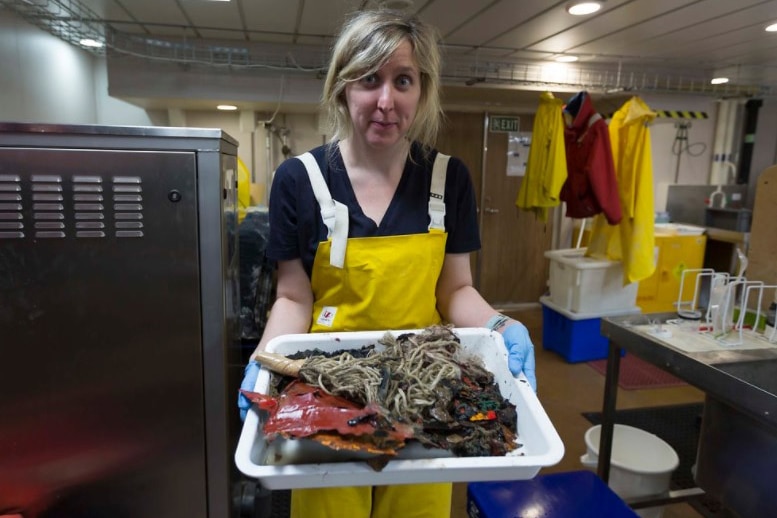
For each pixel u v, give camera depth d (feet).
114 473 3.75
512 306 15.62
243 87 10.11
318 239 3.43
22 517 3.61
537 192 10.66
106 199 3.41
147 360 3.65
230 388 3.98
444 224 3.55
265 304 6.14
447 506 3.61
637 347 5.33
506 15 8.05
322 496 3.33
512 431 2.64
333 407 2.39
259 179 12.32
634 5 7.57
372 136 3.06
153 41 9.52
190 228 3.56
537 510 4.59
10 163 3.24
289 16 8.30
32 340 3.45
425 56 3.05
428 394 2.64
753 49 10.48
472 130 14.44
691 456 7.75
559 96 12.12
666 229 13.20
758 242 5.66
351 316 3.46
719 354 4.72
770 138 15.16
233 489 4.15
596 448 6.55
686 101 13.06
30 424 3.54
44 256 3.38
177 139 3.46
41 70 8.47
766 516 4.62
